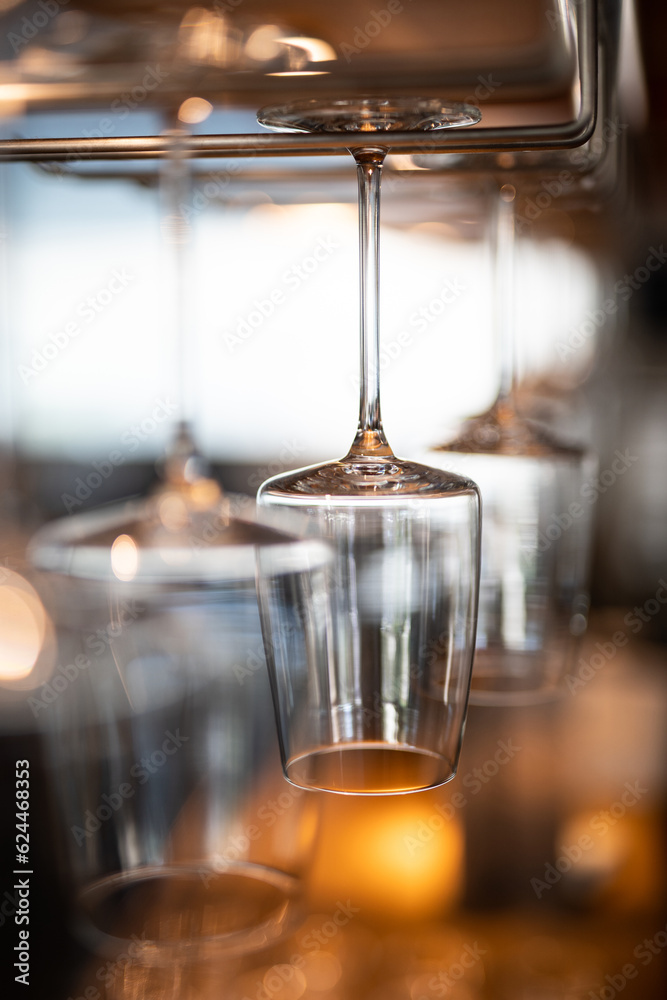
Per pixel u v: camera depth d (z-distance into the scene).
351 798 1.58
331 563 0.61
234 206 1.13
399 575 0.61
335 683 0.62
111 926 0.93
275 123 0.62
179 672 0.93
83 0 0.58
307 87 0.60
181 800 0.93
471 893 1.39
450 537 0.62
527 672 0.93
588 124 0.62
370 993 1.16
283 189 0.90
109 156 0.65
